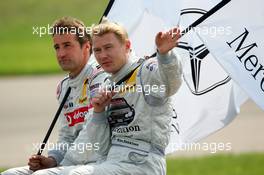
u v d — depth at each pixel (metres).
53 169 17.19
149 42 20.14
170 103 17.62
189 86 19.33
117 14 20.12
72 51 19.12
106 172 17.03
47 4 108.31
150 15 20.03
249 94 17.88
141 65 17.44
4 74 67.94
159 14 19.44
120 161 17.36
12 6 108.31
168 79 16.81
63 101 19.67
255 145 39.06
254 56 18.02
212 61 19.73
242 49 18.08
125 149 17.41
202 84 19.88
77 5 107.00
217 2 18.83
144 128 17.36
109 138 17.92
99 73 18.77
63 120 19.88
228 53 18.11
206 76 19.83
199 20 18.25
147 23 20.12
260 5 18.08
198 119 20.08
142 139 17.42
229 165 34.03
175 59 16.70
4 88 61.22
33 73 68.00
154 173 17.31
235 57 18.06
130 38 20.19
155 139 17.38
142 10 20.03
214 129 20.12
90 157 18.50
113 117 17.66
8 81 64.69
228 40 18.14
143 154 17.31
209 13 18.20
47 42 88.31
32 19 101.75
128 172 17.19
